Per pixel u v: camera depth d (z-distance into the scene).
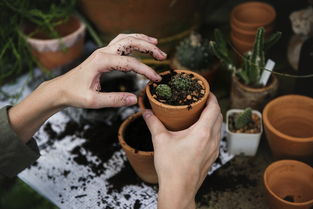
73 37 0.69
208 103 0.41
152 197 0.51
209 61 0.64
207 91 0.41
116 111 0.62
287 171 0.48
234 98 0.59
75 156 0.57
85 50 0.76
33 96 0.42
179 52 0.65
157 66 0.69
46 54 0.70
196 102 0.39
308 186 0.47
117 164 0.56
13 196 0.65
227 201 0.49
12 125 0.43
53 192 0.52
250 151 0.54
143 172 0.50
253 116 0.55
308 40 0.56
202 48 0.64
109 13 0.64
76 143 0.59
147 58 0.69
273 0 0.72
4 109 0.43
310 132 0.54
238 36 0.65
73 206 0.50
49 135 0.61
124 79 0.64
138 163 0.48
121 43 0.42
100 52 0.41
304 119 0.53
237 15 0.67
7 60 0.74
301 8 0.68
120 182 0.53
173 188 0.36
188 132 0.39
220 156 0.55
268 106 0.52
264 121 0.50
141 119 0.51
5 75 0.69
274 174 0.48
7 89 0.70
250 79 0.57
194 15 0.69
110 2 0.61
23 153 0.44
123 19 0.64
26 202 0.65
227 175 0.53
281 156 0.52
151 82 0.43
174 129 0.43
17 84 0.71
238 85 0.58
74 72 0.41
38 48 0.69
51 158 0.57
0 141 0.42
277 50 0.70
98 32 0.74
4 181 0.66
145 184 0.52
